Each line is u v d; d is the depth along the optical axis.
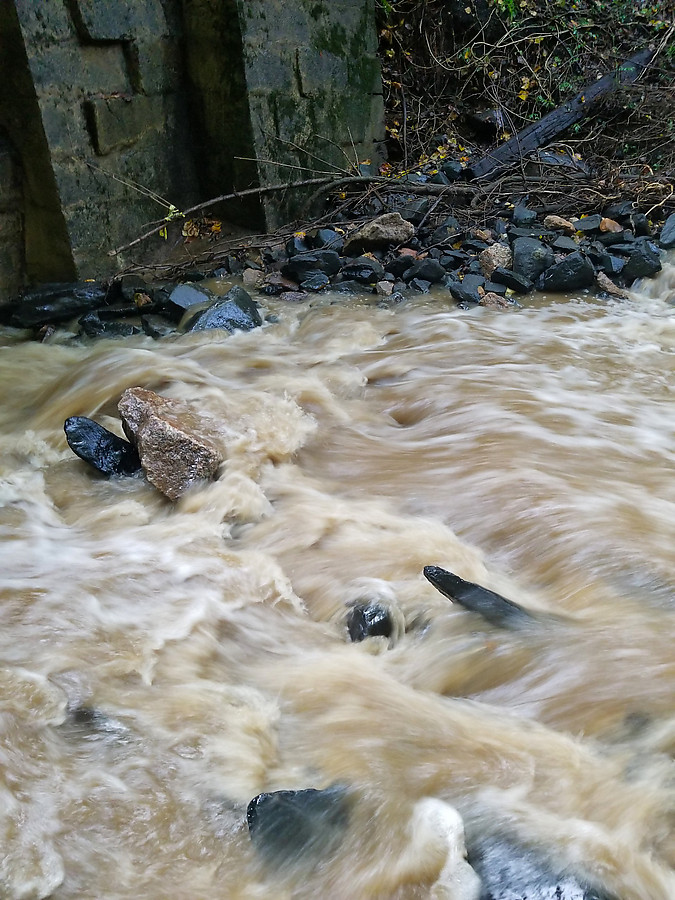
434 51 10.20
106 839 2.20
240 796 2.35
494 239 7.81
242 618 3.20
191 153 7.92
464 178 9.20
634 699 2.63
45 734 2.51
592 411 4.89
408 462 4.36
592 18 10.39
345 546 3.61
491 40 10.13
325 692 2.78
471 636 2.97
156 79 7.32
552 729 2.60
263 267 7.55
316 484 4.20
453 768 2.43
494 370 5.52
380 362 5.76
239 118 7.61
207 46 7.42
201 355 5.83
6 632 2.96
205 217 8.12
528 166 9.17
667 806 2.30
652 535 3.45
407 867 2.14
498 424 4.67
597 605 3.10
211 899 2.08
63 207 6.66
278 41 7.73
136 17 6.96
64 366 5.93
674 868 2.14
